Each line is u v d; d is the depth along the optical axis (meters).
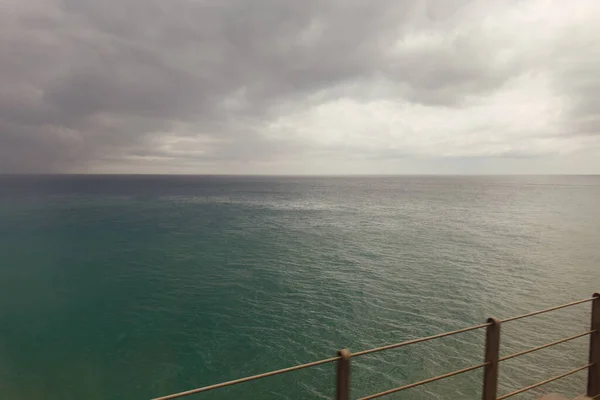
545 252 41.53
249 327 22.25
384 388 15.75
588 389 4.65
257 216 76.00
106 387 16.47
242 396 15.53
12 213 79.19
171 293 28.86
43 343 20.72
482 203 105.56
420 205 100.62
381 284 30.16
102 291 29.50
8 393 16.14
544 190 173.25
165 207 94.38
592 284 30.02
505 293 27.83
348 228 59.94
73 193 146.88
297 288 29.36
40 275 34.00
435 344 19.52
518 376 16.69
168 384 16.64
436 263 36.91
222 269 35.56
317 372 17.19
